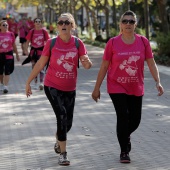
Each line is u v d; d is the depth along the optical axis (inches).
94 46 2527.1
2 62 924.6
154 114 725.9
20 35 1909.4
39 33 953.5
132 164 471.2
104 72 475.5
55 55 465.7
